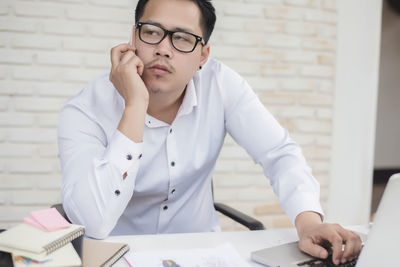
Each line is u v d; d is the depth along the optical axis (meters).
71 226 0.82
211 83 1.32
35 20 2.19
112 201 0.99
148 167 1.23
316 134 2.63
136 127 1.03
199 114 1.27
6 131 2.21
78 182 1.00
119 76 1.07
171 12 1.08
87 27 2.25
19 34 2.18
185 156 1.26
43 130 2.24
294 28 2.52
